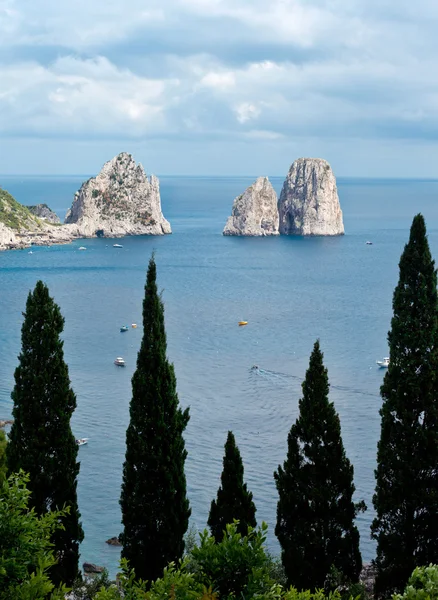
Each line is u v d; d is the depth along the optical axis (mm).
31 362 44562
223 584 26156
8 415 109312
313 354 44938
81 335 172375
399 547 44719
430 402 44844
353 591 42562
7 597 25406
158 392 43844
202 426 105812
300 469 45344
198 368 141625
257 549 26562
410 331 44906
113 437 101125
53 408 44531
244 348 160500
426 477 44875
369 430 105062
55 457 44625
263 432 103812
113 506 80625
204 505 80375
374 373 138250
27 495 29328
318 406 44875
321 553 44594
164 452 44156
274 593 25156
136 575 43875
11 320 188125
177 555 44219
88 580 50000
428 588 29016
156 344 44188
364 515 78625
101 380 132125
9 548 26812
